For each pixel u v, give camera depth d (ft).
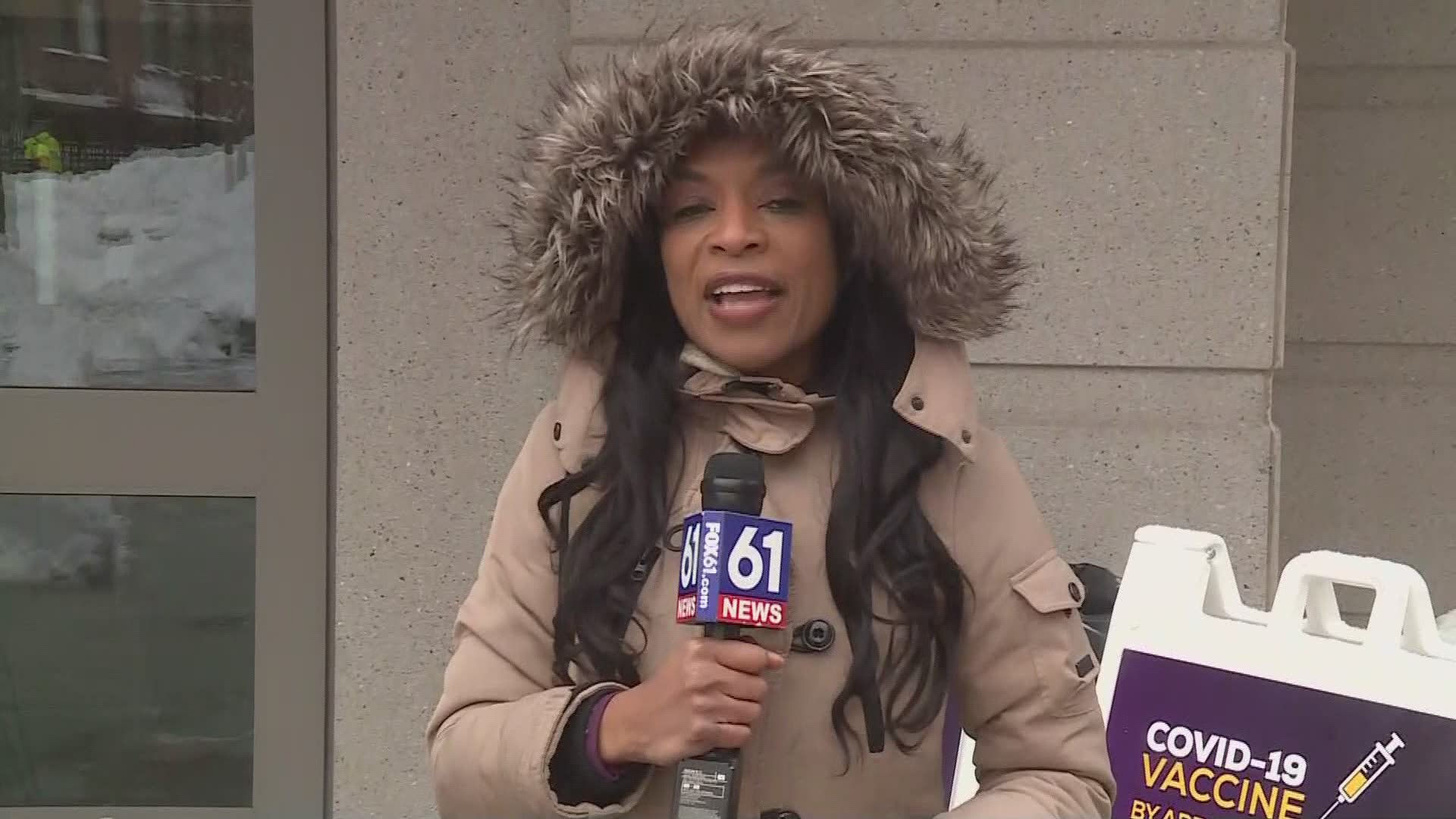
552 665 5.24
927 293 5.11
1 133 10.75
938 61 9.76
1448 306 11.87
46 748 10.97
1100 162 9.73
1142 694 7.06
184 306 10.74
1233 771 6.70
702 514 4.67
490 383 10.20
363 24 10.06
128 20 10.66
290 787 10.63
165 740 10.95
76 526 10.73
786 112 4.89
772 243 5.02
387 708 10.32
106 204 10.75
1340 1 11.84
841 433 5.08
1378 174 11.89
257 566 10.55
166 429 10.57
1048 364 9.87
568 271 5.24
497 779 4.86
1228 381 9.80
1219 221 9.68
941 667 4.96
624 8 9.80
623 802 4.89
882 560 4.91
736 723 4.54
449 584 10.27
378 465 10.23
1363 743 6.35
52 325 10.77
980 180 5.40
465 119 10.11
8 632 10.87
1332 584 6.98
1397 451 12.03
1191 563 7.15
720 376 5.19
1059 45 9.75
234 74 10.62
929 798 5.12
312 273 10.41
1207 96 9.64
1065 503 9.89
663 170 5.08
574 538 5.14
